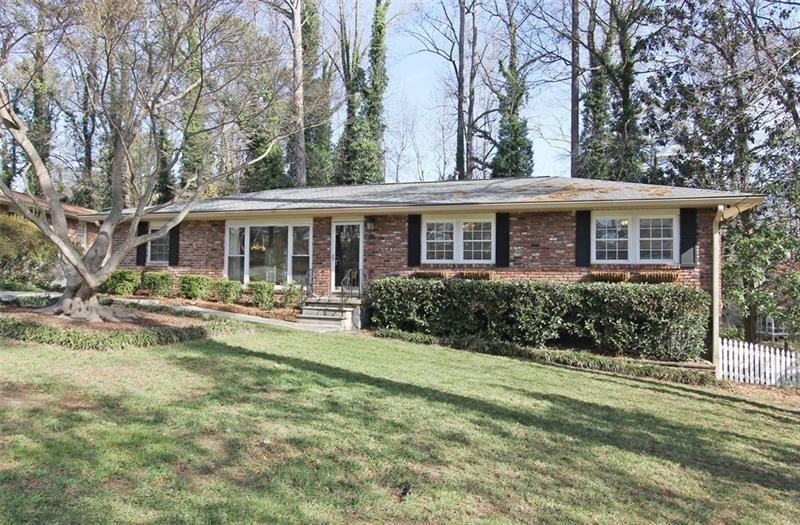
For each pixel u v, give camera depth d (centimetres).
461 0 3034
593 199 1197
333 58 2695
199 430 472
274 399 589
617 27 2219
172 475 382
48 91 1630
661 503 420
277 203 1559
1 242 1673
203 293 1558
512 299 1173
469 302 1220
